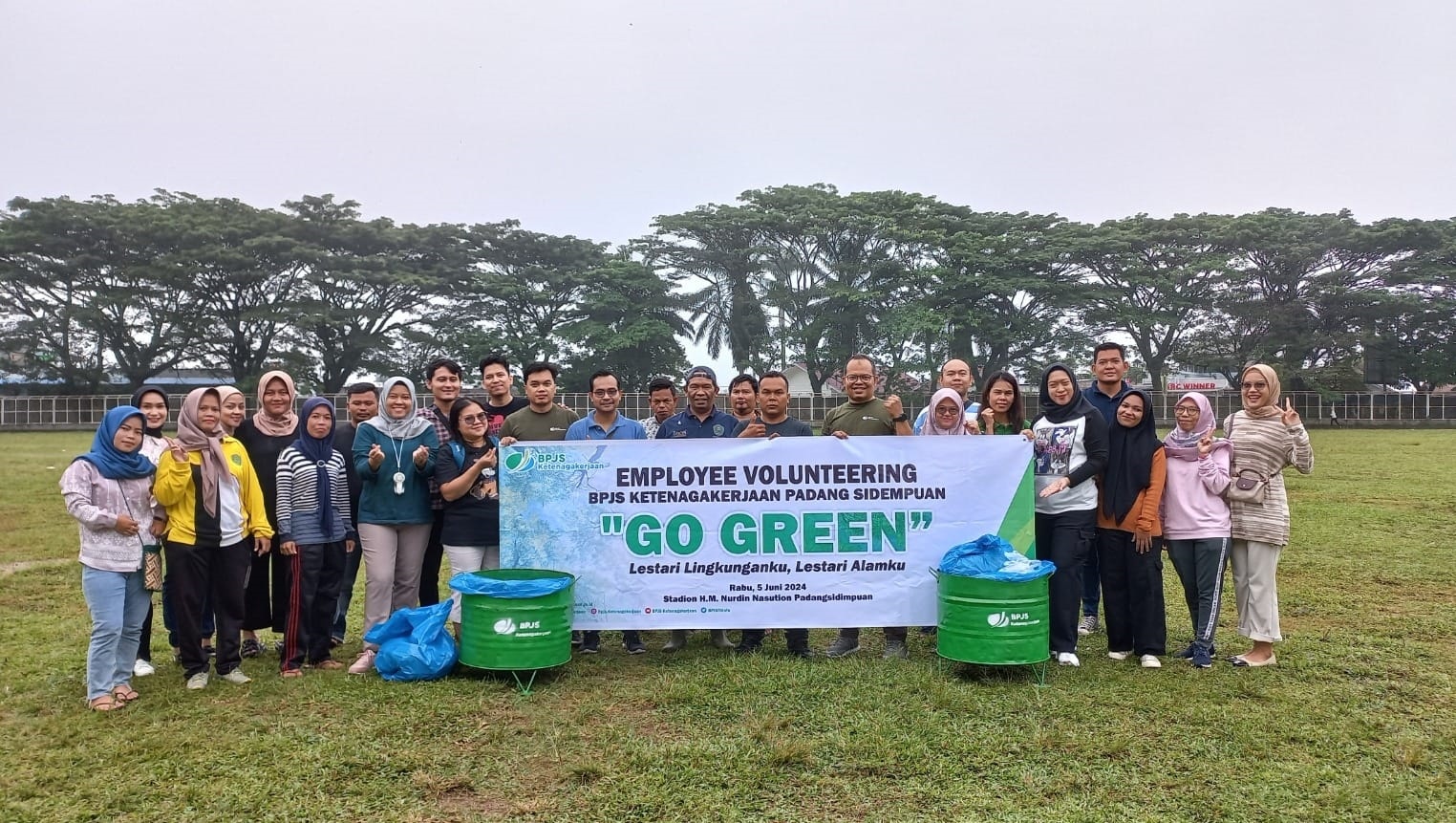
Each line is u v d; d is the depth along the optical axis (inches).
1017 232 2197.3
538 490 220.2
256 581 229.1
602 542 220.8
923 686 195.2
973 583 197.9
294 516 212.1
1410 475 679.1
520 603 195.9
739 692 192.2
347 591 246.4
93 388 2046.0
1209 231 2043.6
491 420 263.9
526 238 2242.9
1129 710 182.7
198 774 154.2
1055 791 146.8
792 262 2143.2
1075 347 2122.3
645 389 2222.0
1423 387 2080.5
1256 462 212.4
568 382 2207.2
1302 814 139.2
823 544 221.8
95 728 175.8
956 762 157.5
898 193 2202.3
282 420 229.9
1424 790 147.9
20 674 211.6
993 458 221.8
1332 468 741.3
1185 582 221.9
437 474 221.5
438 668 202.8
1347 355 1991.9
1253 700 190.5
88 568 187.2
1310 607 274.4
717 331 2253.9
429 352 2174.0
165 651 235.9
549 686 198.7
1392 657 221.1
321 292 2097.7
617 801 142.8
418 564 229.1
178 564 197.6
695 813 139.1
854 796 144.7
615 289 2203.5
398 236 2135.8
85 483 185.8
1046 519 223.8
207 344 2054.6
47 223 1891.0
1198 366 2110.0
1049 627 219.5
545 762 158.4
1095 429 216.4
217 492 201.2
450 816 138.8
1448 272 1892.2
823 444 221.0
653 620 221.1
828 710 180.9
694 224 2106.3
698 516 221.0
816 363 2162.9
